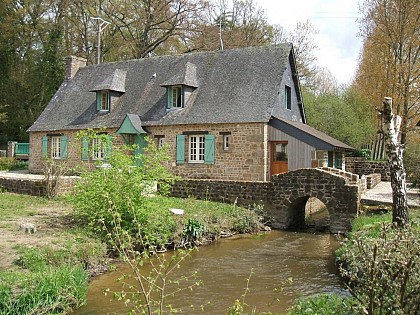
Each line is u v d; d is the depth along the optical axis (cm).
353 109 3406
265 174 2039
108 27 3828
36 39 3878
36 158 2756
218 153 2144
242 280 1005
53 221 1251
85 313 760
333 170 1814
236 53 2398
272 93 2128
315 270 1098
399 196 958
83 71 2927
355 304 599
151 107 2411
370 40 2822
